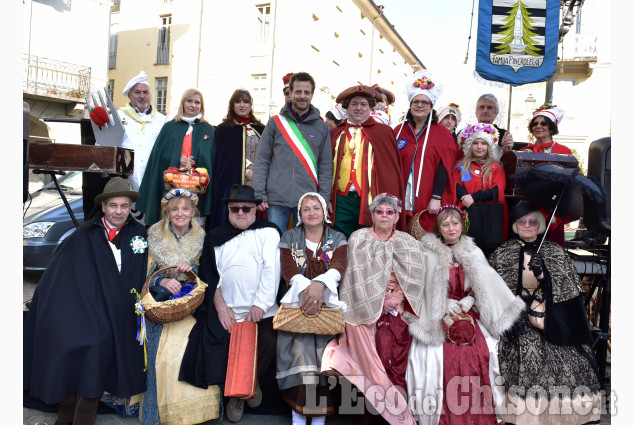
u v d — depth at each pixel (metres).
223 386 3.32
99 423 3.18
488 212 3.77
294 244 3.54
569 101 17.17
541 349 3.27
